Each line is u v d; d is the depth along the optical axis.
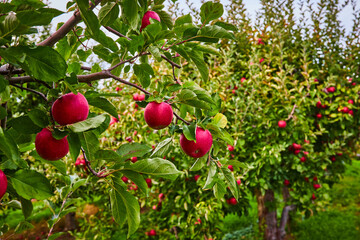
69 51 1.55
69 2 1.14
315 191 4.85
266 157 4.28
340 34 5.66
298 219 8.33
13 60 0.79
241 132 4.05
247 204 4.39
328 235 7.12
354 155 6.10
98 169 1.17
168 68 4.27
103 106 1.11
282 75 4.78
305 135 4.52
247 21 5.79
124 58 1.40
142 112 4.25
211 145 1.30
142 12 1.42
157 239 4.82
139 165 0.99
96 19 0.96
